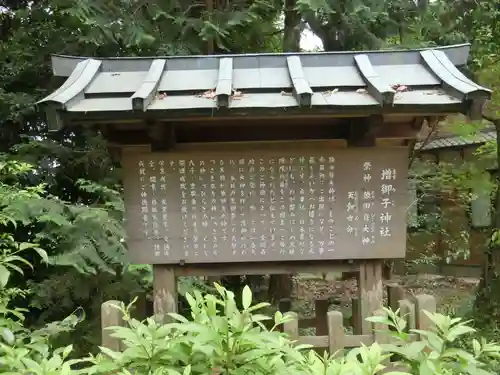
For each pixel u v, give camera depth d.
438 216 9.05
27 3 5.82
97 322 4.50
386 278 6.54
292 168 3.08
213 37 5.58
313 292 7.74
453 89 2.66
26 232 4.62
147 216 3.09
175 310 3.15
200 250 3.10
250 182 3.09
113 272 4.35
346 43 6.26
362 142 3.08
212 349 1.62
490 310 5.08
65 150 5.37
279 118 2.98
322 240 3.09
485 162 6.01
